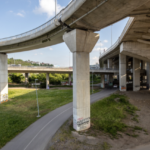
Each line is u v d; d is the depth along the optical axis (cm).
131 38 2333
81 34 1245
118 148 1016
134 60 3962
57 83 6575
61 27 1508
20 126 1442
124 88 3981
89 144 1060
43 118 1684
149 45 2491
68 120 1596
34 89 4741
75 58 1309
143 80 5425
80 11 1073
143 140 1144
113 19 1176
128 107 2206
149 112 1902
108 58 6209
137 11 1252
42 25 1873
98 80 9362
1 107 2305
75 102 1327
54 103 2502
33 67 4553
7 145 1080
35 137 1201
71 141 1109
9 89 4766
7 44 2505
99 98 2873
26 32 2205
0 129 1369
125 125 1440
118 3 901
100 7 962
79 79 1323
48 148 1022
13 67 4416
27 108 2200
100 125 1430
